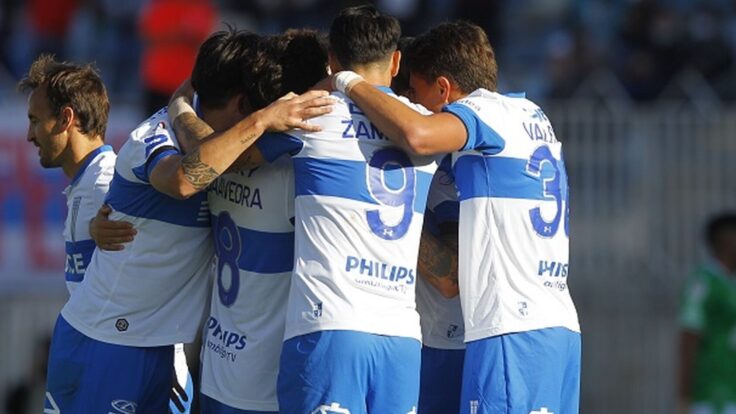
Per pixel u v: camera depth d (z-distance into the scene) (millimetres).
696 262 43594
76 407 22156
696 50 52375
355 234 20141
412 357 20453
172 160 20484
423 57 21906
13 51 55406
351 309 19953
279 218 20906
